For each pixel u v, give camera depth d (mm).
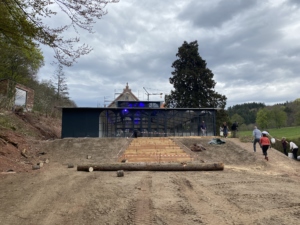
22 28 7258
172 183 8312
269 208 5496
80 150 17484
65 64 7707
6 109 22781
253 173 11062
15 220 4828
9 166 11367
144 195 6625
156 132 26953
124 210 5348
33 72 32750
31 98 30047
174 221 4688
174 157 15469
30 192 6980
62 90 41375
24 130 21125
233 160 15117
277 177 9977
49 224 4629
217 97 38156
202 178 9438
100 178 9336
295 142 18078
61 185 7926
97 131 25359
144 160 14945
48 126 27875
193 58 40438
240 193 6883
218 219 4816
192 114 27641
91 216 5027
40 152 16141
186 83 39812
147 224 4539
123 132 26734
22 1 6711
